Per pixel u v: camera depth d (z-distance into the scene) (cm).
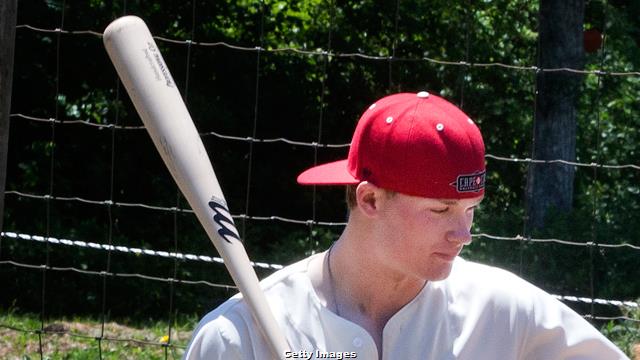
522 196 2383
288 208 2520
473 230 1855
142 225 2234
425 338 450
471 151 423
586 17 2616
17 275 1952
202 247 2086
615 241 1847
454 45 2567
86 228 2120
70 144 2294
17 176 2255
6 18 926
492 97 2511
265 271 1998
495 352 455
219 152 2481
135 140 2306
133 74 445
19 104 2278
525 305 461
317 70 2559
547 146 2181
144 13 2400
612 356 464
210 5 2447
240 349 438
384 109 432
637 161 2412
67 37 2253
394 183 422
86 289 1944
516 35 2598
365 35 2588
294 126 2550
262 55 2520
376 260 443
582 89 2462
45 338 1580
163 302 1939
